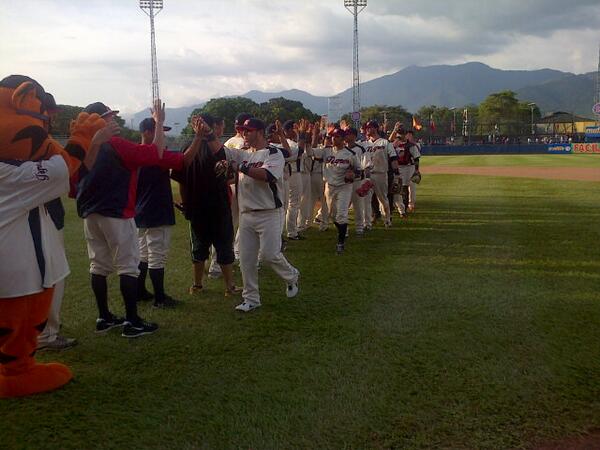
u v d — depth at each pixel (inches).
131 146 174.9
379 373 150.0
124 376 151.2
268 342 173.8
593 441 118.4
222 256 221.8
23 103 133.1
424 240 338.6
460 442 117.8
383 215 421.1
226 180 205.6
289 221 347.3
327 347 168.6
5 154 130.3
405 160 451.5
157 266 210.7
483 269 260.5
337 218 304.5
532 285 231.3
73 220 450.3
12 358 139.8
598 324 184.1
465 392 138.7
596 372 148.9
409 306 206.2
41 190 133.3
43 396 139.9
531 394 137.3
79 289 238.7
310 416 128.7
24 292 133.6
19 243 132.4
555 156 1610.5
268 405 134.0
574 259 276.7
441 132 2652.6
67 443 119.2
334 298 218.5
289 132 343.6
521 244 318.0
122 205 175.6
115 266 187.9
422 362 156.6
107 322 188.1
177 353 166.6
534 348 165.2
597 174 869.2
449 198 562.6
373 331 181.0
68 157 142.0
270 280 250.2
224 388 143.1
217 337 179.0
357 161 304.2
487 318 191.6
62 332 186.1
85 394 141.0
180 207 224.4
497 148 1979.6
